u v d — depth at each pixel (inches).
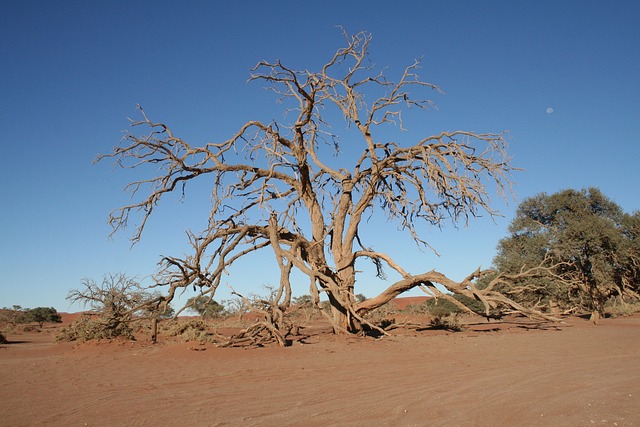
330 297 984.9
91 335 883.4
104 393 404.2
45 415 327.9
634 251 1528.1
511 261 1556.3
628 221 1668.3
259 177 979.3
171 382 450.3
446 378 432.1
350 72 1001.5
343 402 338.6
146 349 754.2
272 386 415.5
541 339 784.9
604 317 1433.3
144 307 892.6
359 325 995.3
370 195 1007.6
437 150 963.3
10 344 1122.7
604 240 1563.7
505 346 691.4
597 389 351.9
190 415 313.1
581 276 1562.5
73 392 414.3
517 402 317.4
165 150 871.1
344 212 1036.5
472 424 269.0
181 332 935.0
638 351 608.1
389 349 676.1
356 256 1049.5
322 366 531.5
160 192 887.7
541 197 1808.6
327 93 985.5
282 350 675.4
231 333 1091.3
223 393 387.5
